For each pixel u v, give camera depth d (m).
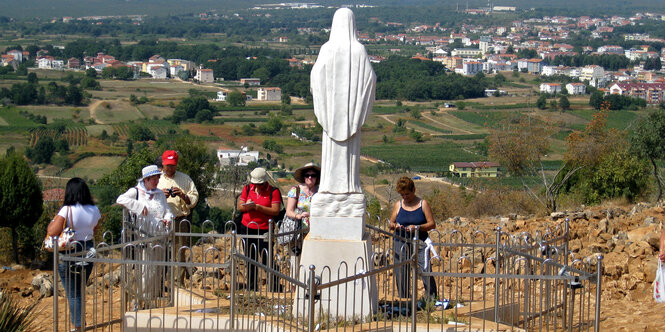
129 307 8.73
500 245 8.79
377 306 8.41
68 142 114.25
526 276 7.17
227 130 135.50
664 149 28.30
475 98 193.25
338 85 8.23
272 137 129.12
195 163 35.47
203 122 144.88
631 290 9.97
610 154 28.19
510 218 16.86
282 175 85.88
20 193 23.62
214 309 8.56
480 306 8.90
